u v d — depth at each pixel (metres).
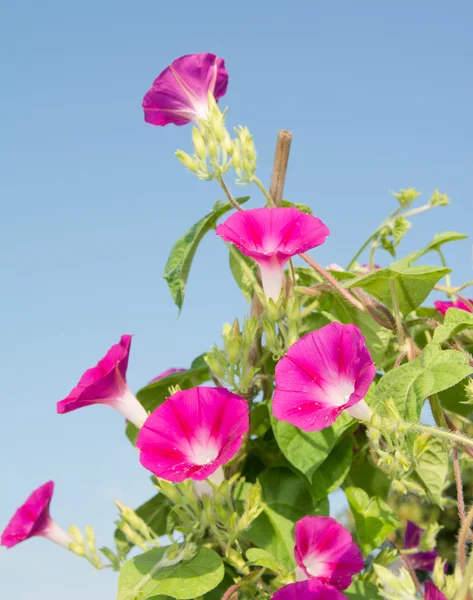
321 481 0.79
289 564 0.78
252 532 0.79
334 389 0.73
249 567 0.78
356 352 0.72
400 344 0.78
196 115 0.85
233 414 0.73
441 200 0.92
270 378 0.81
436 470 0.83
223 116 0.79
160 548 0.78
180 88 0.84
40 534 0.84
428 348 0.73
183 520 0.77
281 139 0.80
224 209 0.86
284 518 0.79
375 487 0.86
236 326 0.78
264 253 0.77
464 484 0.91
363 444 0.86
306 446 0.77
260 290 0.82
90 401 0.78
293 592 0.73
